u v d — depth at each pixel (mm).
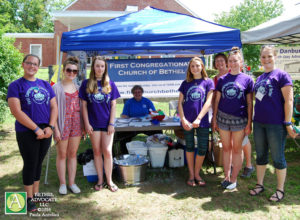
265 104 2979
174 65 5809
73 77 3195
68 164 3400
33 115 2670
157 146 4152
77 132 3268
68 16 14359
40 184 3674
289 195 3301
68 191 3438
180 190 3488
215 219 2791
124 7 20359
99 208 3035
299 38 6336
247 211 2938
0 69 7090
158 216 2867
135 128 3803
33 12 35469
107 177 3477
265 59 3006
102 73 3275
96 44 3900
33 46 21562
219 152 4262
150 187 3588
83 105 3291
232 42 4078
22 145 2709
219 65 3992
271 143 3010
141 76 5789
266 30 4785
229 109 3203
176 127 3830
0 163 4535
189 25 4363
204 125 3357
